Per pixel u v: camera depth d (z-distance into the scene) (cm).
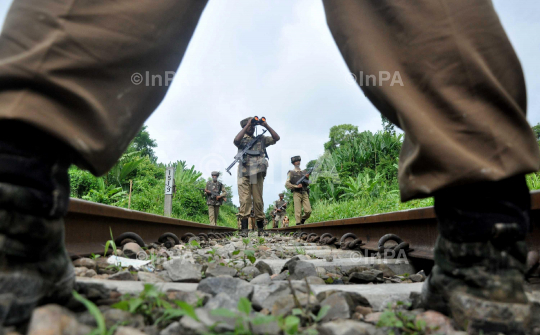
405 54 89
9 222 68
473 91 84
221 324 81
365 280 171
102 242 268
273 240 605
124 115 85
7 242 69
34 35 73
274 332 82
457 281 90
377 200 1070
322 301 107
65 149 77
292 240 616
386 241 290
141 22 83
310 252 331
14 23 74
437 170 83
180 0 93
